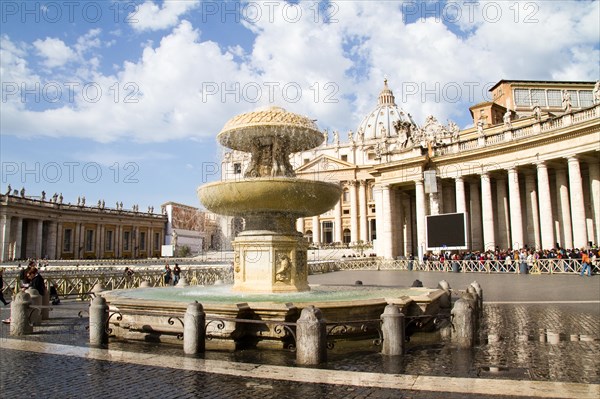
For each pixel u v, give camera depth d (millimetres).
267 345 8789
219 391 6148
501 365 7590
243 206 11383
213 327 8766
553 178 40969
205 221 89250
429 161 42812
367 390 6176
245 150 13328
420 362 7785
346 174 92625
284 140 12336
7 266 42594
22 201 60906
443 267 35469
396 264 41312
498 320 12305
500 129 44688
